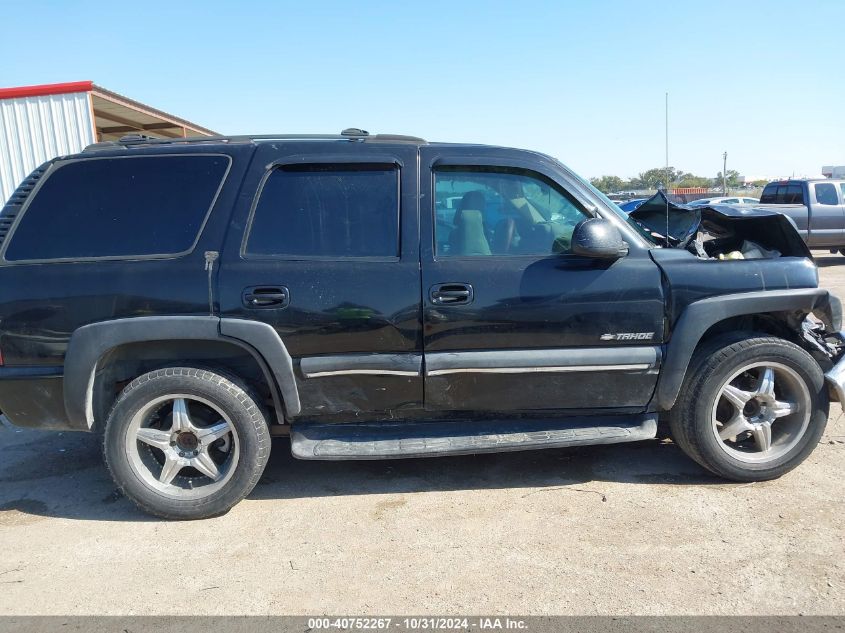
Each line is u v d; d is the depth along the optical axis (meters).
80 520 3.38
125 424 3.23
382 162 3.38
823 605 2.49
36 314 3.17
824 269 13.32
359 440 3.39
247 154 3.38
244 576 2.80
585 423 3.53
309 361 3.25
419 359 3.28
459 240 3.35
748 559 2.81
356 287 3.21
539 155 3.52
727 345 3.41
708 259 3.44
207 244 3.23
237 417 3.25
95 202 3.32
